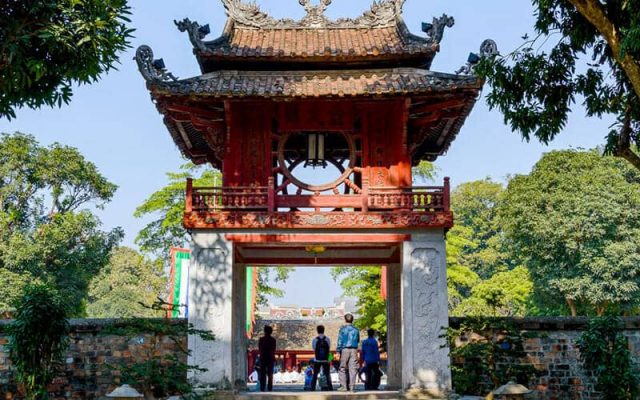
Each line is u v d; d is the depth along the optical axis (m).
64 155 50.12
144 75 18.22
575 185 43.06
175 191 39.97
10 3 13.40
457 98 18.86
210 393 17.11
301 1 22.03
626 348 18.50
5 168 48.41
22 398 19.92
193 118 19.38
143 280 74.06
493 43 18.31
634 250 40.81
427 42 19.78
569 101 16.20
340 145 21.55
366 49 20.08
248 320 31.75
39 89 14.48
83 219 48.84
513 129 16.38
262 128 19.91
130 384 15.34
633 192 42.31
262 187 19.08
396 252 22.31
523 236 44.22
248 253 22.03
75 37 13.83
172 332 16.23
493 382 17.30
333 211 18.95
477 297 40.94
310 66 20.14
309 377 27.22
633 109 15.61
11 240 45.88
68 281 48.47
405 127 19.38
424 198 19.09
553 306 44.53
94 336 20.64
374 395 18.53
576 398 20.08
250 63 20.09
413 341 18.44
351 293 37.09
